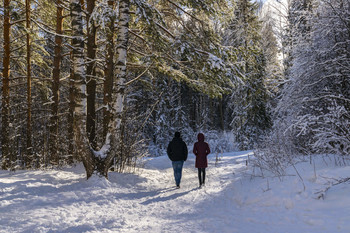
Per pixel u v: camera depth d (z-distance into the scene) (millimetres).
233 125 22109
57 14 11375
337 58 7098
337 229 3176
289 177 5246
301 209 4004
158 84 25422
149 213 4957
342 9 7422
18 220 4160
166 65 11414
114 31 9648
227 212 4676
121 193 6602
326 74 8000
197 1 10203
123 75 7844
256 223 3900
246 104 20203
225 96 36500
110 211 5062
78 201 5598
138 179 8375
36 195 5648
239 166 10031
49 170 8766
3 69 11242
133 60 13000
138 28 10898
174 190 7109
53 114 11070
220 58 10812
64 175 7906
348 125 5555
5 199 5168
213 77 10430
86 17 9742
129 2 8102
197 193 6445
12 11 10336
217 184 7207
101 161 7395
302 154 7227
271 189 5008
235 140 21766
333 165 5211
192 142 27797
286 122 8273
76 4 7441
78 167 9484
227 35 20438
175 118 29016
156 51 11031
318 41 8141
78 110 7242
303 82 8305
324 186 4344
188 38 10477
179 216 4691
